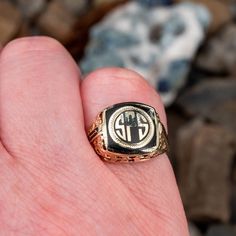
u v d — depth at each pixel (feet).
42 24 1.21
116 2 1.23
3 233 0.32
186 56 1.14
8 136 0.36
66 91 0.38
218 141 1.06
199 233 0.97
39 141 0.36
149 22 1.17
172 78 1.13
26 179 0.34
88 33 1.20
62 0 1.23
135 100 0.39
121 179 0.36
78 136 0.36
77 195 0.34
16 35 1.16
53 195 0.34
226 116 1.12
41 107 0.37
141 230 0.35
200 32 1.17
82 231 0.33
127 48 1.14
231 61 1.18
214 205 0.98
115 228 0.34
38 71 0.39
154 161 0.37
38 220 0.33
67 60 0.40
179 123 1.13
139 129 0.36
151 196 0.36
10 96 0.37
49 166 0.35
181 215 0.37
